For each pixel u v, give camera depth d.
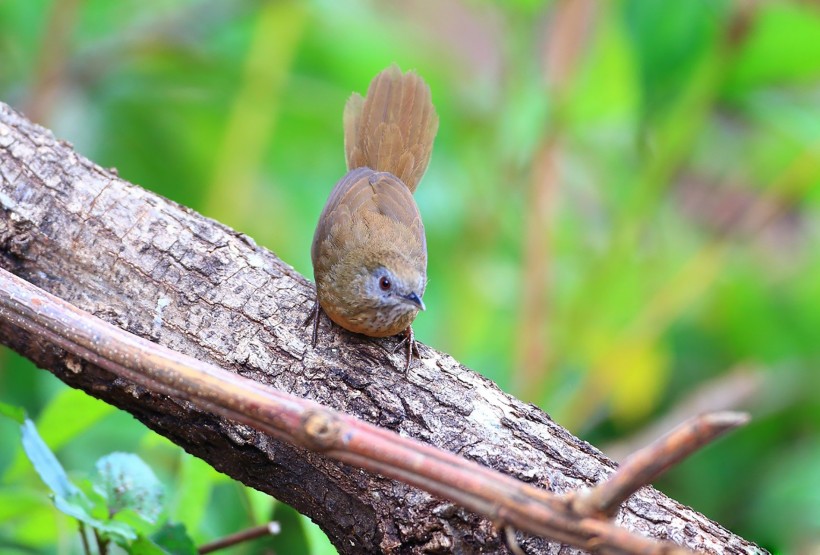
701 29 11.48
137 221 6.86
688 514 6.14
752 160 12.89
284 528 9.42
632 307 11.45
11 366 10.31
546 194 11.12
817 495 10.40
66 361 6.32
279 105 11.87
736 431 11.41
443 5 14.62
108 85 11.87
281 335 6.64
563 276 12.66
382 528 6.04
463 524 5.86
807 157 11.87
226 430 6.21
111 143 11.81
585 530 4.39
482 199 11.86
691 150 12.37
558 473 6.12
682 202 13.15
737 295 12.23
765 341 12.28
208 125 11.91
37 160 6.95
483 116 12.29
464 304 11.45
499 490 4.52
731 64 11.34
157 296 6.67
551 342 11.07
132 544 5.77
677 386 12.34
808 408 11.73
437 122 9.95
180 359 5.07
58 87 11.28
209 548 6.82
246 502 7.48
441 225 11.98
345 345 6.69
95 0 12.13
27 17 11.69
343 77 12.33
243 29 12.30
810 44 11.39
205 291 6.70
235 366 6.54
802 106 12.15
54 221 6.79
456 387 6.51
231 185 11.20
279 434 4.82
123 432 9.77
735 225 12.25
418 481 4.63
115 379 6.28
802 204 13.40
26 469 6.89
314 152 12.34
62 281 6.74
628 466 4.25
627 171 12.66
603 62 11.62
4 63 11.77
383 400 6.43
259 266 6.92
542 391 10.94
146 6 12.28
